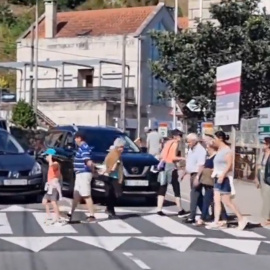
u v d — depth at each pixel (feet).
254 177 90.89
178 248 45.57
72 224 55.01
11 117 181.57
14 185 66.44
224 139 53.93
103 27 208.95
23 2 329.52
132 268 38.50
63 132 74.54
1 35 298.35
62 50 208.64
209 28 101.86
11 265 38.78
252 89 101.65
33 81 200.85
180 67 103.19
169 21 213.66
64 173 70.64
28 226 53.72
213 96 101.86
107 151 69.67
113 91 194.29
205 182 55.31
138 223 56.49
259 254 44.27
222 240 49.24
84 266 38.81
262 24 101.71
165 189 61.46
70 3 321.32
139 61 197.06
